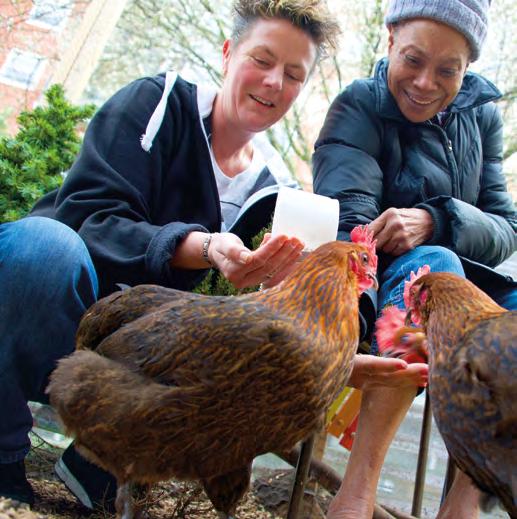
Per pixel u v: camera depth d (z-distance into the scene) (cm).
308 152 332
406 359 103
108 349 83
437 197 120
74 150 162
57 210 109
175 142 119
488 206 137
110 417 78
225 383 75
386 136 128
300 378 75
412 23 121
